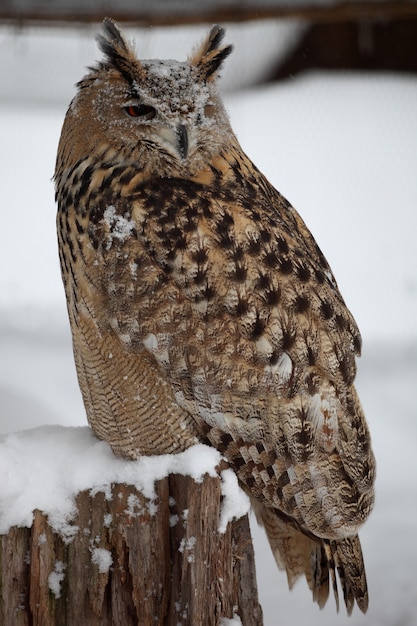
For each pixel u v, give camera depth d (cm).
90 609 538
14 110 1190
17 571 537
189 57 555
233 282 541
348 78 1275
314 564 555
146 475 538
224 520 538
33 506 537
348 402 545
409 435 646
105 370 543
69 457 540
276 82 1281
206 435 543
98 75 552
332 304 546
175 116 547
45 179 1112
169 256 541
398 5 638
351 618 586
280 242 545
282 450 542
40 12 633
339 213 1027
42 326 804
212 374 540
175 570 538
